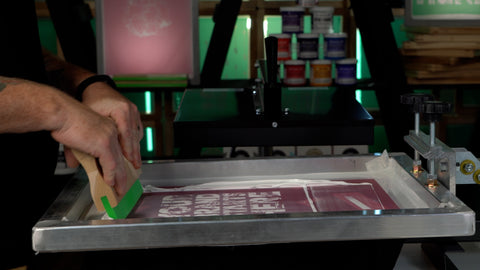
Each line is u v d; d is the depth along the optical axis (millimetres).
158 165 1182
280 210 997
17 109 821
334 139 1589
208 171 1190
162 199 1076
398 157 1213
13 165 1060
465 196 1173
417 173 1090
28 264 1099
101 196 871
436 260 1105
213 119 1607
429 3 2699
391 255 1008
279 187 1136
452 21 2689
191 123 1579
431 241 1061
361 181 1159
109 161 870
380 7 2416
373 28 2428
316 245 968
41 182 1127
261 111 1706
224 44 2576
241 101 1941
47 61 1238
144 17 2807
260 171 1197
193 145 1593
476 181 1130
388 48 2432
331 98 2004
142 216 981
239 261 963
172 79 2814
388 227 821
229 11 2553
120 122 987
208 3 3168
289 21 2582
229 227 808
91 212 1000
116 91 1100
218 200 1062
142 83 2801
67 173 2223
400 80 2439
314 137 1588
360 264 984
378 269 991
